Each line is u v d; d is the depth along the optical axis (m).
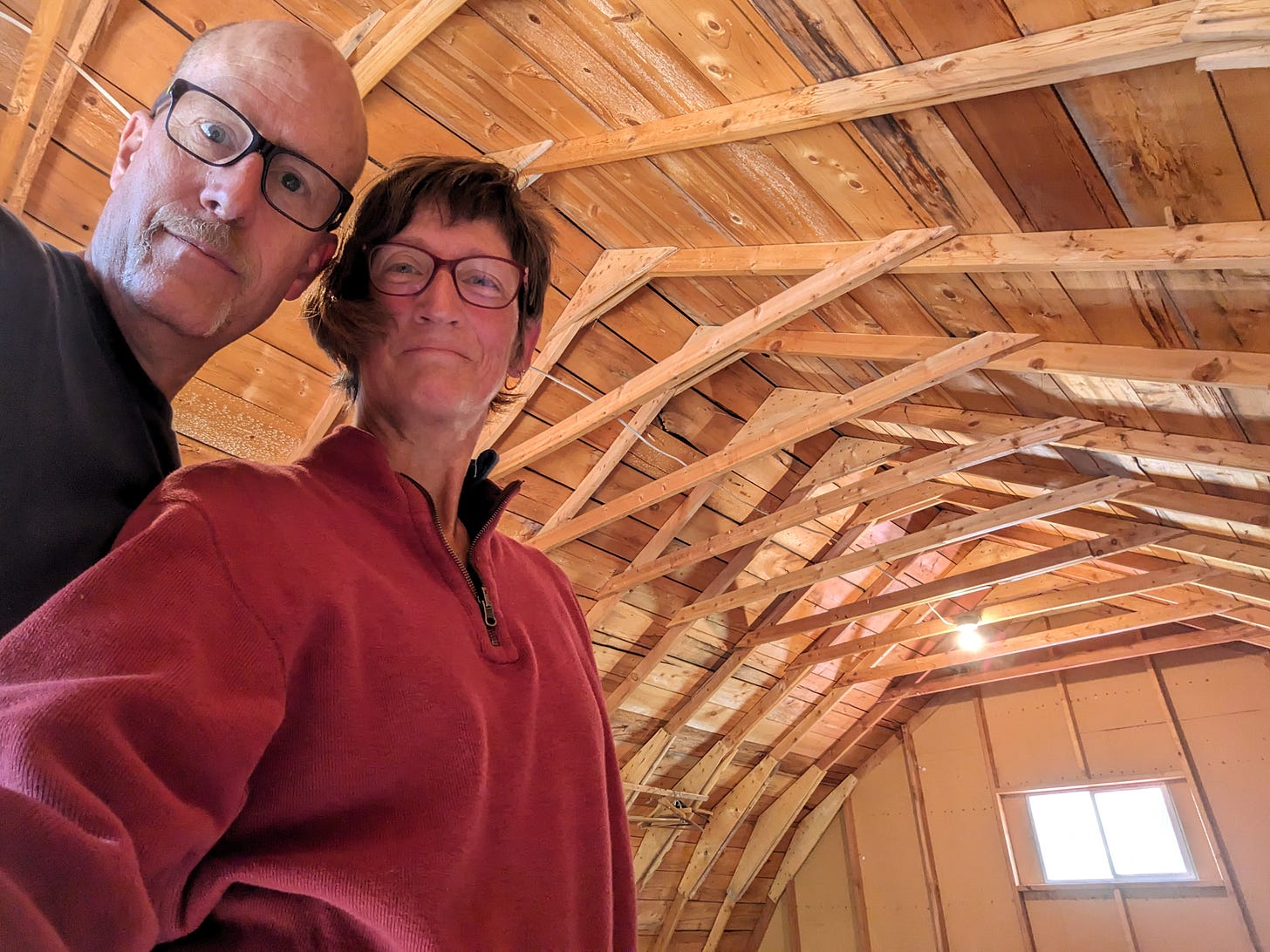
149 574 0.44
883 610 4.86
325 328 0.81
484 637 0.67
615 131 2.14
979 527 4.05
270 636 0.48
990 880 6.21
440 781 0.53
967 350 2.54
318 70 0.77
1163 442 2.71
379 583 0.59
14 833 0.29
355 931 0.48
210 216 0.68
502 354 0.81
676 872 6.34
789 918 7.11
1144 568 4.78
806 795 6.79
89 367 0.61
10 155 2.03
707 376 3.50
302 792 0.48
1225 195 1.58
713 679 5.42
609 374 3.30
